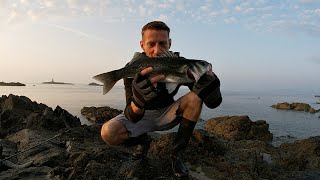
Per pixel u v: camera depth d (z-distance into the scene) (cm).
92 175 134
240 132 435
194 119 125
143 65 105
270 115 876
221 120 470
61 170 141
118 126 127
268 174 169
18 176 142
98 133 237
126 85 124
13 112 331
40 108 402
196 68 98
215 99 118
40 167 153
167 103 127
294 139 453
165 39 118
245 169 163
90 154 152
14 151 190
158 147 172
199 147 185
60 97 1597
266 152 253
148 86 104
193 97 122
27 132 227
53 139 213
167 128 135
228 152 191
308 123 683
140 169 137
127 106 119
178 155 128
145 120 129
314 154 242
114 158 155
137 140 135
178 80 101
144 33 119
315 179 170
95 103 1138
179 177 127
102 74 111
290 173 179
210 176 151
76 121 321
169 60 101
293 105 1127
